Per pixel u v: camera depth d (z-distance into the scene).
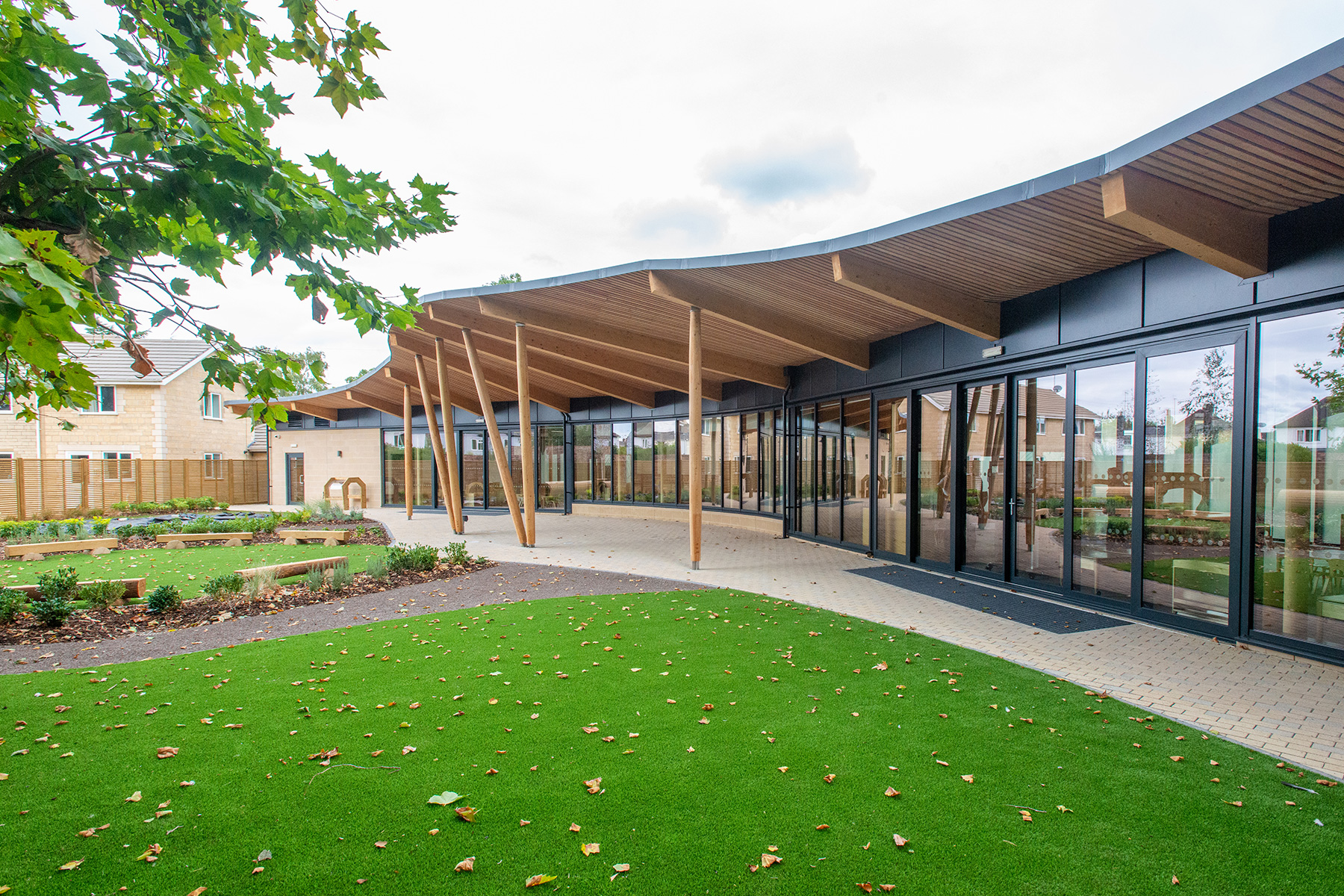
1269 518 5.68
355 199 2.52
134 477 23.20
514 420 23.64
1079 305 7.40
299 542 15.00
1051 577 8.11
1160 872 2.72
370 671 5.43
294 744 4.00
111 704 4.69
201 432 28.83
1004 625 6.78
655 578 9.80
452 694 4.87
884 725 4.23
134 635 6.78
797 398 14.51
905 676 5.20
